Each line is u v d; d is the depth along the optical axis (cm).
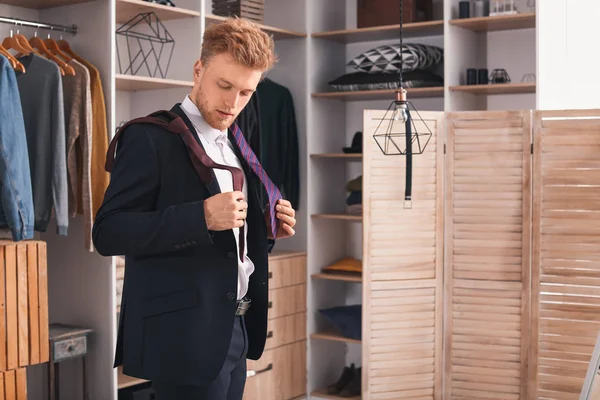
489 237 412
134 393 382
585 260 393
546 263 402
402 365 420
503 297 412
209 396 185
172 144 183
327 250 488
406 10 447
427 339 424
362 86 452
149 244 172
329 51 488
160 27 416
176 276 182
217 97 184
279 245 483
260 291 198
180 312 181
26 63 347
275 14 480
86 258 378
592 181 390
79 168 363
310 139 471
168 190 182
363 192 409
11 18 352
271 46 186
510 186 407
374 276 413
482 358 418
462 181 418
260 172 201
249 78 182
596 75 430
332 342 497
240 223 172
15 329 319
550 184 399
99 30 367
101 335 374
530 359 407
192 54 406
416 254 419
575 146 393
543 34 408
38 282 327
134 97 427
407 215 416
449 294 424
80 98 354
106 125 365
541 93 407
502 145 407
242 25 182
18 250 319
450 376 426
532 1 438
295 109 475
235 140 202
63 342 352
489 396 418
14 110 306
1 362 314
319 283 482
